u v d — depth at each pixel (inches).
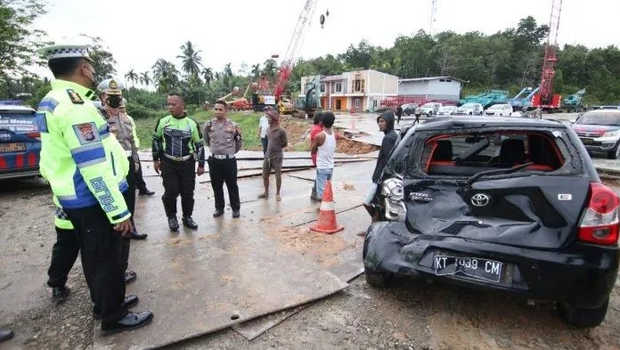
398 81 2047.2
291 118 1300.4
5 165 248.1
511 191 100.7
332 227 189.5
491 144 133.3
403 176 117.0
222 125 205.9
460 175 121.0
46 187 291.1
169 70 3075.8
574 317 104.0
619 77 2994.6
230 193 212.4
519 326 109.6
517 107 1679.4
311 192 279.9
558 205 95.3
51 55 92.0
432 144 129.1
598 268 90.0
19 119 255.8
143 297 121.0
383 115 192.4
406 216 113.3
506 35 3597.4
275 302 118.1
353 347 101.0
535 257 93.3
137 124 2005.4
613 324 111.7
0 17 548.1
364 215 220.7
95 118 99.0
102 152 91.5
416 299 124.3
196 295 122.4
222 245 168.7
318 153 245.9
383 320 112.7
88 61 97.0
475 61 3038.9
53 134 90.1
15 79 616.7
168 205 187.9
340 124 995.9
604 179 346.9
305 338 104.3
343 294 127.4
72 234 119.0
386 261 111.4
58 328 107.7
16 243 174.9
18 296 126.0
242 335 104.6
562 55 3053.6
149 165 396.8
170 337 100.3
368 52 3636.8
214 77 3457.2
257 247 165.9
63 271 122.1
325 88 2167.8
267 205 243.8
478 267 99.0
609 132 436.1
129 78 3383.4
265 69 2876.5
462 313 116.3
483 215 103.5
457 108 1290.6
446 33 3725.4
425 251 105.0
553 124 111.2
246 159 445.4
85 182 90.7
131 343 98.3
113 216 92.7
